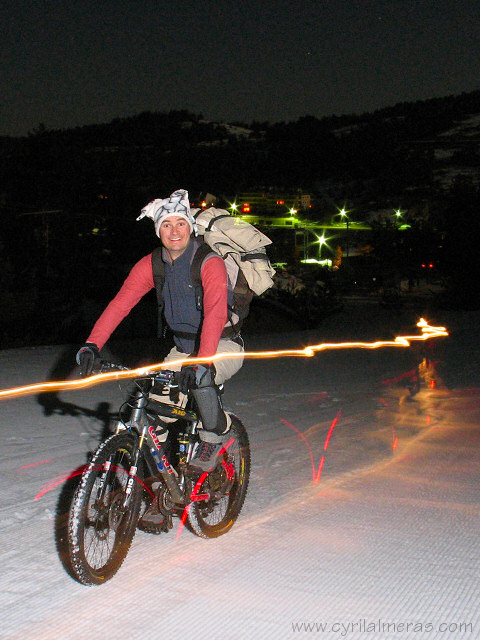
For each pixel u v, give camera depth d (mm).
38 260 27391
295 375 12086
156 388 4375
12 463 6324
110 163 31656
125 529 4164
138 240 31391
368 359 14352
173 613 3811
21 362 12641
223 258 4594
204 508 4773
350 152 175500
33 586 4051
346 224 93812
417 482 6137
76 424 7855
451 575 4324
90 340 4422
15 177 29422
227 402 9570
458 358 14539
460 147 190625
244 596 4016
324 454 7000
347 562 4480
